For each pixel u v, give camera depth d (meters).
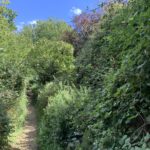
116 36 4.09
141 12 3.36
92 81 8.12
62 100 8.98
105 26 8.38
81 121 5.95
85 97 6.71
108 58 6.44
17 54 16.56
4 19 13.55
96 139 4.21
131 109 3.51
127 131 3.56
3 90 12.00
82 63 11.29
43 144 9.24
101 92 4.72
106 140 3.66
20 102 15.23
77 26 23.33
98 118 4.40
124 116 3.56
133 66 3.45
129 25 3.51
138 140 3.24
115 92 3.87
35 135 12.60
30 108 20.03
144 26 3.24
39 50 23.56
